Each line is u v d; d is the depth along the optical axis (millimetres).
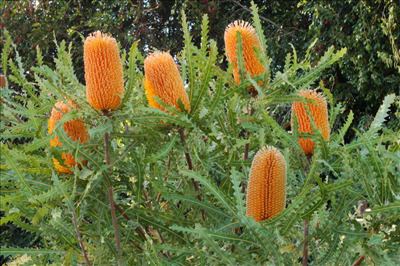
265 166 1479
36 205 1627
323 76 5738
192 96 1647
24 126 1676
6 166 1590
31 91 1793
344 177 1548
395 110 5457
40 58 1800
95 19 7316
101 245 1676
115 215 1653
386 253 1452
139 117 1581
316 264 1576
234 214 1520
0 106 1732
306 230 1563
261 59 1681
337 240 1541
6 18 7344
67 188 1621
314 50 5867
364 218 1537
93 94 1553
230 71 1668
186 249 1548
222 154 1790
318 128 1624
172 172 1813
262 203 1483
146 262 1650
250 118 1708
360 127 5410
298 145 1592
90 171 1564
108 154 1619
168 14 7543
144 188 1809
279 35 6566
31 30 7453
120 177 1722
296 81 1723
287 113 3818
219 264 1530
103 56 1544
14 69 1770
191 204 1683
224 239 1482
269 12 7145
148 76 1617
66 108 1629
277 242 1479
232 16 7066
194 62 1654
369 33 5453
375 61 5496
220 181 1903
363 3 5531
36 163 1618
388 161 1523
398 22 5297
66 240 1645
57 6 7648
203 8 7016
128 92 1594
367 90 5625
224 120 1761
